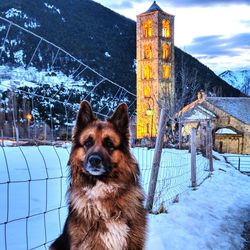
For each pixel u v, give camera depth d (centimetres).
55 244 500
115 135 466
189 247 693
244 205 1148
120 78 12344
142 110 7631
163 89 8650
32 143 842
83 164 458
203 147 2627
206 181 1588
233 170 2466
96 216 456
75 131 478
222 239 773
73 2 15650
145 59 9231
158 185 1102
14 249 586
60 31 13200
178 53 11650
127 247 461
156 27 9194
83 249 456
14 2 13212
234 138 6969
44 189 988
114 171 459
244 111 7112
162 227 773
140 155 1470
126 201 464
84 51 12788
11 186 979
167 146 2938
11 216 748
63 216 783
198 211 963
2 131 660
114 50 13650
